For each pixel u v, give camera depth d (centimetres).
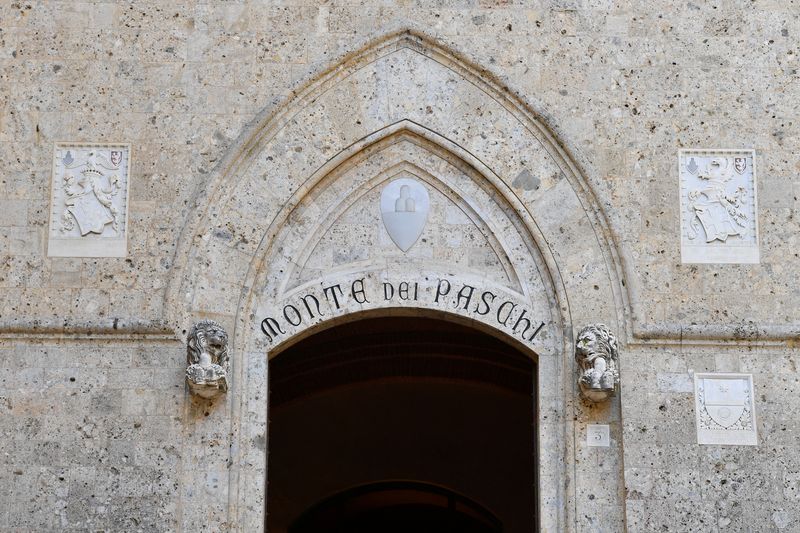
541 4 2047
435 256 1988
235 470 1889
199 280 1948
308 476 2817
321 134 2003
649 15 2047
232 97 2009
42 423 1898
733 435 1906
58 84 2016
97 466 1884
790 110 2020
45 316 1933
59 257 1955
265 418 1922
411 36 2036
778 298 1955
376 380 2780
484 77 2025
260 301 1962
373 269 1978
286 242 1983
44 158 1991
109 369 1917
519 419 2812
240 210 1977
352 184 2006
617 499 1889
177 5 2042
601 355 1888
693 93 2022
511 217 1995
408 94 2020
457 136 2008
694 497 1884
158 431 1895
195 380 1867
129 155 1989
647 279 1956
